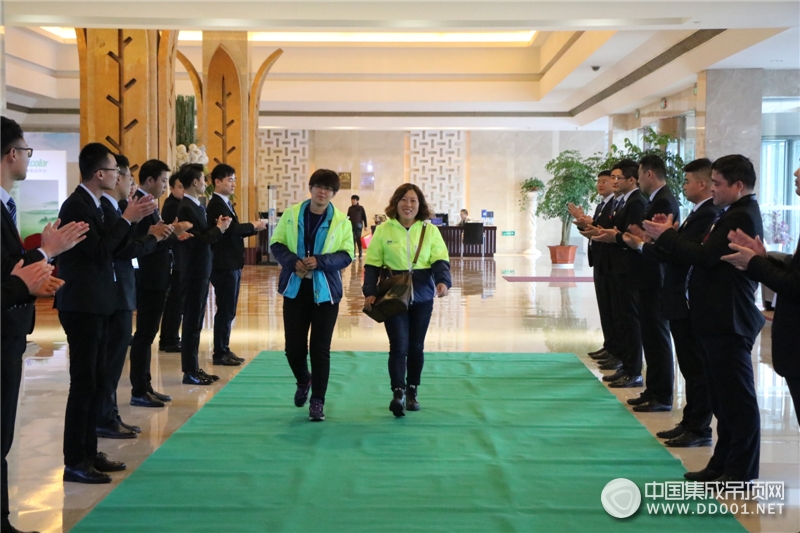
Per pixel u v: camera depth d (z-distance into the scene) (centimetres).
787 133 1258
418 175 2511
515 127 2297
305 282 525
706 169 463
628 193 634
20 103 2067
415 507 364
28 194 1811
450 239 2292
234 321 988
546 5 840
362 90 2025
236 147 1625
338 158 2495
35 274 291
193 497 377
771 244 1274
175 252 770
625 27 927
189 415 541
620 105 1761
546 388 622
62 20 862
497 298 1239
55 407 562
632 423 517
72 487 400
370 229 2311
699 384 473
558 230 2517
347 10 846
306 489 388
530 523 347
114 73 926
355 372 681
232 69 1605
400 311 517
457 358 745
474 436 485
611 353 708
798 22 899
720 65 1220
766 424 526
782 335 339
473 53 2014
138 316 564
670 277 475
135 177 927
